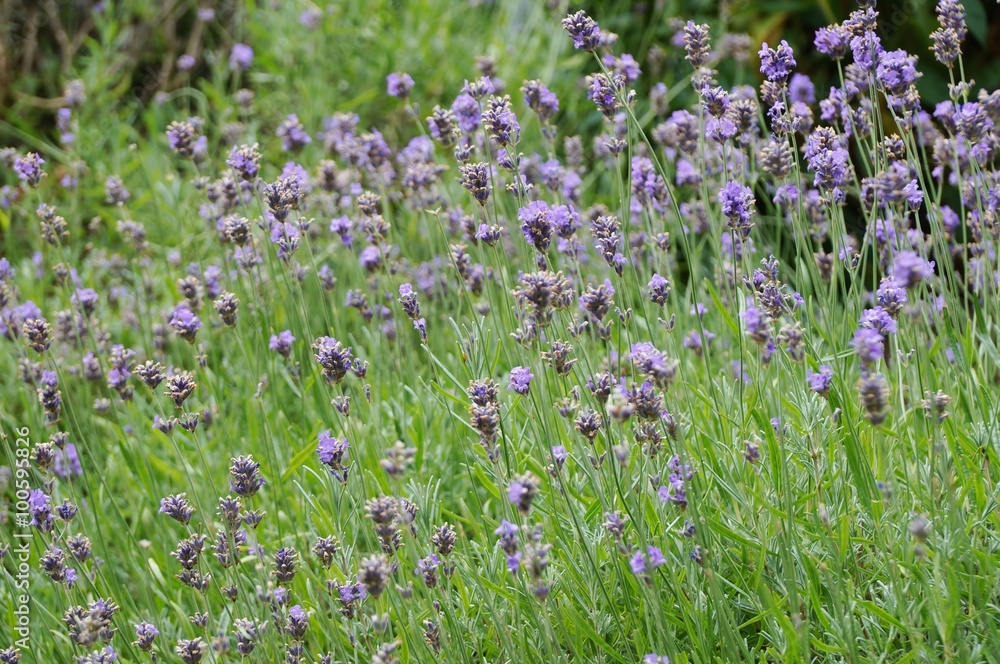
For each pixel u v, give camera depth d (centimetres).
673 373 403
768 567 469
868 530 473
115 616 534
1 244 1050
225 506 470
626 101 540
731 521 479
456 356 730
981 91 489
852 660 393
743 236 498
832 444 475
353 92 1182
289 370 677
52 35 1384
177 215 969
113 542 657
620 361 502
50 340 581
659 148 1043
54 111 1323
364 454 604
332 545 458
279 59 1198
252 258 654
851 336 560
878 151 550
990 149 566
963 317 615
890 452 473
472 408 430
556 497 497
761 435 544
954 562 420
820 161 512
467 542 548
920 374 489
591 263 769
